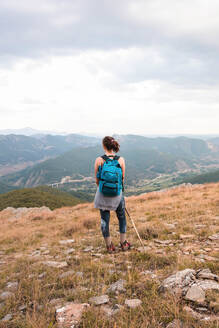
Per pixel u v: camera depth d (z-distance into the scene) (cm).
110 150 483
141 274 366
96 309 270
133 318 242
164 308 251
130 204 1616
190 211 954
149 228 684
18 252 721
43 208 2692
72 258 529
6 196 8125
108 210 514
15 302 322
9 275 466
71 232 911
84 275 401
